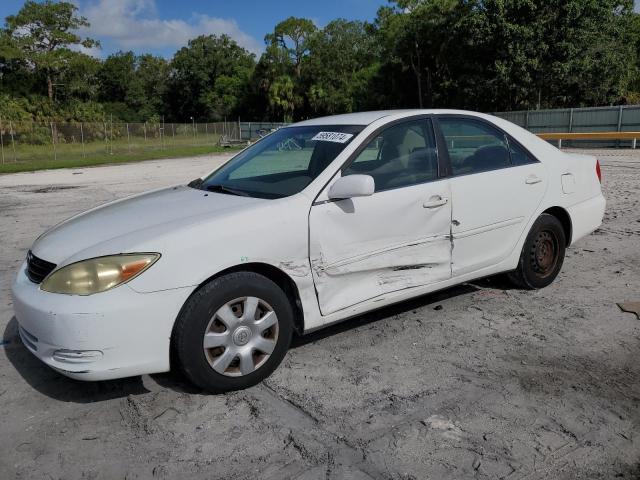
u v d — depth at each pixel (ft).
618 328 13.65
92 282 9.83
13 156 102.78
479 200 14.12
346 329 13.98
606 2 115.85
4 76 215.92
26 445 9.49
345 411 10.25
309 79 232.53
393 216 12.58
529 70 121.70
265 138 15.74
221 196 12.55
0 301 16.70
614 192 35.04
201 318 10.30
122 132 127.54
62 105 214.48
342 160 12.34
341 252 11.90
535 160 15.71
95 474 8.68
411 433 9.49
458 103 145.48
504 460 8.72
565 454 8.85
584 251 20.88
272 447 9.22
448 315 14.71
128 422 10.11
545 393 10.70
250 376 10.96
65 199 41.22
